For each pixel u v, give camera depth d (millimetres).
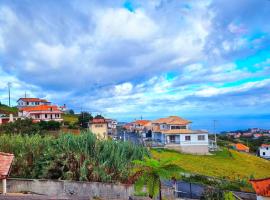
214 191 26438
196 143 68500
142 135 90312
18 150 28344
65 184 23016
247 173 51062
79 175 26703
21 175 26828
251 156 75000
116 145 31891
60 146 28891
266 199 24625
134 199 17500
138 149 31891
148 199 17281
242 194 31312
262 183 26078
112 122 120562
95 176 26719
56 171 26766
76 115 111125
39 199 11547
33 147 28719
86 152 28719
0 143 28484
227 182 36594
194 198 26688
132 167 27812
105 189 24656
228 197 25438
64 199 12078
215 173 47438
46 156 27516
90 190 23891
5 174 18969
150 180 14148
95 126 76000
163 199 22438
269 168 59938
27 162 27781
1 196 11695
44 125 65812
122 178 27766
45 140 30531
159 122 85750
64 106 122812
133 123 119625
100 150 30328
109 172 28656
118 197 25156
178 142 68500
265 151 94875
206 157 63938
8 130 53719
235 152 74938
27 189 21641
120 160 29375
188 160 56969
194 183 33812
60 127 71875
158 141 75812
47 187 22422
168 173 14141
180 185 32000
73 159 27609
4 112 97375
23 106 111938
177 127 81062
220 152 70750
